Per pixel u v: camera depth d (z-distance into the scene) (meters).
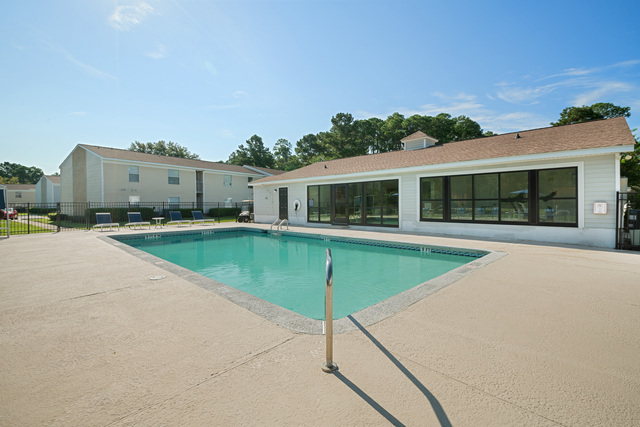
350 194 14.13
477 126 33.78
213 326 2.90
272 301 4.88
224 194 28.78
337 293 5.27
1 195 10.79
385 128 37.72
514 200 9.66
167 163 23.89
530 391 1.82
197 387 1.89
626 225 7.92
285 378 1.99
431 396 1.77
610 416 1.59
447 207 11.05
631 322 2.96
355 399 1.75
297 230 12.95
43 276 4.98
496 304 3.50
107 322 3.02
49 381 1.97
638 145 17.27
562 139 9.23
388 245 9.46
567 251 7.21
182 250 9.89
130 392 1.84
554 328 2.81
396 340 2.56
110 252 7.44
